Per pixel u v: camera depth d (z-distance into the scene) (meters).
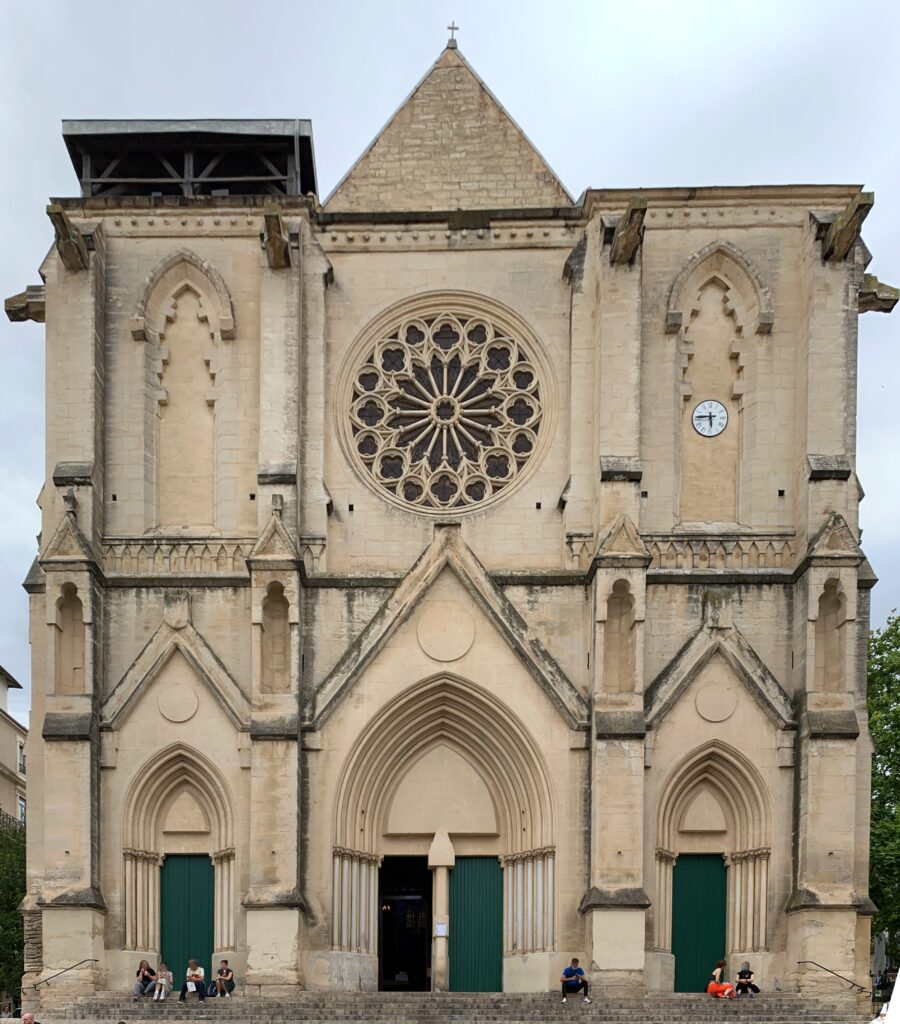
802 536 44.47
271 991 40.75
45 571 43.31
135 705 44.09
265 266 45.75
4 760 91.62
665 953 42.81
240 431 46.69
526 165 49.62
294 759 42.12
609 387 44.66
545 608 45.06
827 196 47.00
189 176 49.75
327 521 46.25
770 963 42.56
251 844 41.72
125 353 46.94
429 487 47.09
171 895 44.19
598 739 42.03
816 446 44.62
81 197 47.28
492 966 44.12
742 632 44.66
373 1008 38.94
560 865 42.78
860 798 43.72
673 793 43.84
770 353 46.69
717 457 46.88
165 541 45.75
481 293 47.84
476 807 44.81
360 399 47.72
